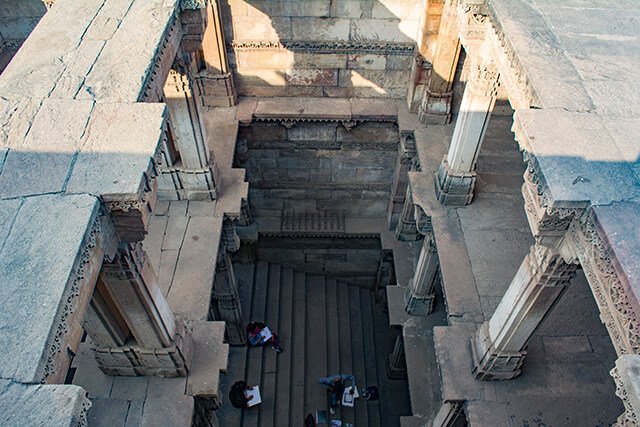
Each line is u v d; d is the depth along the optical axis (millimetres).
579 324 6977
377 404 11555
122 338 5750
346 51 9609
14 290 2906
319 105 10359
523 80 4711
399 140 10672
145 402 6207
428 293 9703
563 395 6379
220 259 8742
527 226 8094
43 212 3330
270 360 11109
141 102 4262
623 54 4832
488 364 6219
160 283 7355
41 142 3814
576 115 4094
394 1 8766
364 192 12172
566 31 5129
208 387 6348
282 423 10281
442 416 7516
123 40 5062
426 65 9266
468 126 7121
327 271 13836
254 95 10570
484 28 6262
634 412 2596
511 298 5414
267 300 12547
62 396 2496
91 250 3395
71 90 4355
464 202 8312
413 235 11766
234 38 9414
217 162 9164
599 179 3588
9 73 4551
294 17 9039
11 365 2578
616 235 3248
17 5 9109
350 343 12539
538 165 3701
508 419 6207
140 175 3555
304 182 11922
